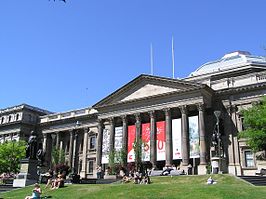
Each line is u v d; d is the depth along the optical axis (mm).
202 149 60344
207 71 89562
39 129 95562
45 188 38938
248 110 54156
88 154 84375
